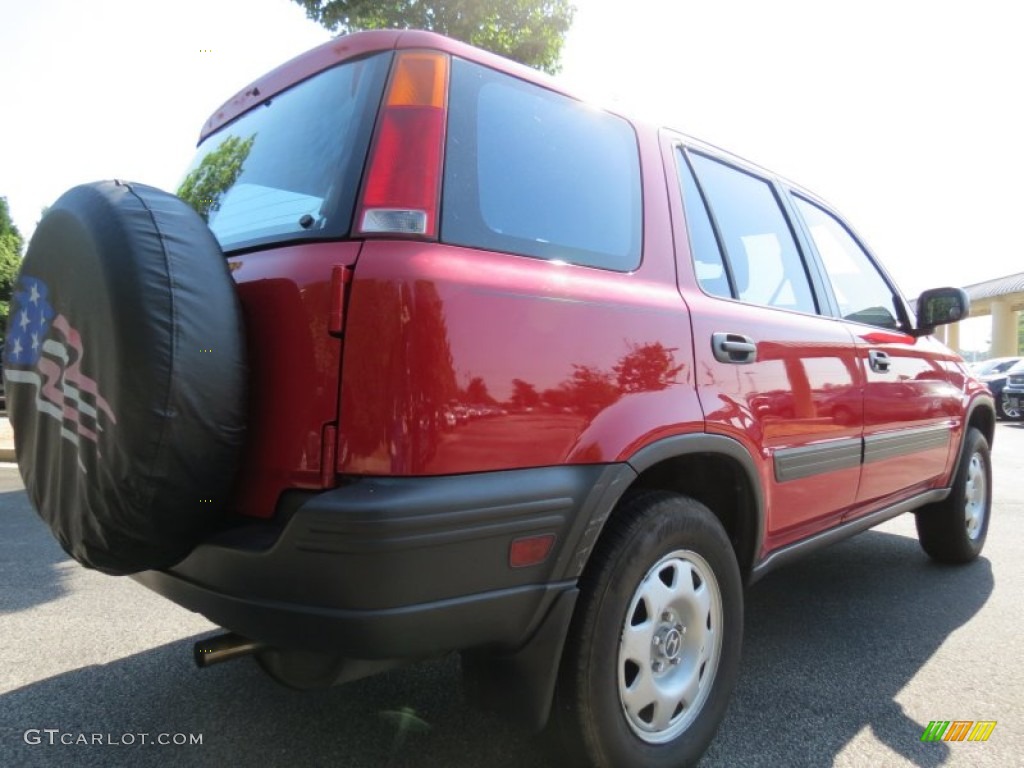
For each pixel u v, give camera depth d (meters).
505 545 1.75
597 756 2.02
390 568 1.57
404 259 1.68
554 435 1.86
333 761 2.37
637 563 2.06
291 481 1.72
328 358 1.67
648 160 2.50
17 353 2.14
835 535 3.23
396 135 1.80
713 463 2.50
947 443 4.19
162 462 1.67
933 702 2.81
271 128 2.29
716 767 2.36
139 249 1.73
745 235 2.93
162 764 2.35
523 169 2.04
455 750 2.43
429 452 1.63
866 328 3.54
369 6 7.32
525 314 1.83
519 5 7.62
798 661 3.17
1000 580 4.34
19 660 3.15
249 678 2.98
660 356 2.18
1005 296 30.91
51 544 5.09
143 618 3.66
